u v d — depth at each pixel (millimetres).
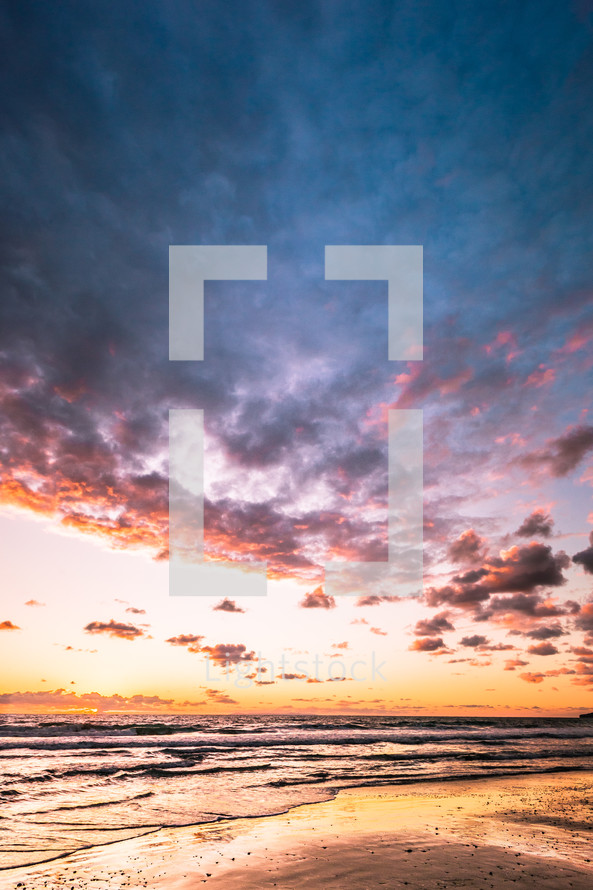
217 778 18453
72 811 12578
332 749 29156
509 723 69812
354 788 16266
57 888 7008
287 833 10117
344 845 9031
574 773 19688
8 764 20906
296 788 16234
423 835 9734
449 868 7605
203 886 6930
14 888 7008
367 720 82312
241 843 9352
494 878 7141
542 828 10414
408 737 37969
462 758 24766
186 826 11078
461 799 14102
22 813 12273
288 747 30109
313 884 6922
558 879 7121
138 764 21594
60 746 29234
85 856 8656
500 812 12133
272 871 7547
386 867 7691
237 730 44906
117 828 10867
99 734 39281
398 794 15102
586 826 10664
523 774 19391
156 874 7531
